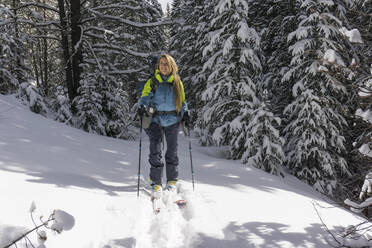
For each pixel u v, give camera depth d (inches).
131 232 73.4
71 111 389.1
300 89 310.2
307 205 111.8
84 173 118.6
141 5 471.8
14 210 64.9
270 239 76.7
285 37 379.9
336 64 95.8
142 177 132.8
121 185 115.4
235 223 86.0
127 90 547.5
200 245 71.3
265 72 432.8
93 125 372.2
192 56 653.3
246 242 74.0
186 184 128.4
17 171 96.9
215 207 98.5
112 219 78.8
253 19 466.0
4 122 179.2
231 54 297.4
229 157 318.0
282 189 140.6
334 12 296.0
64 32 416.5
